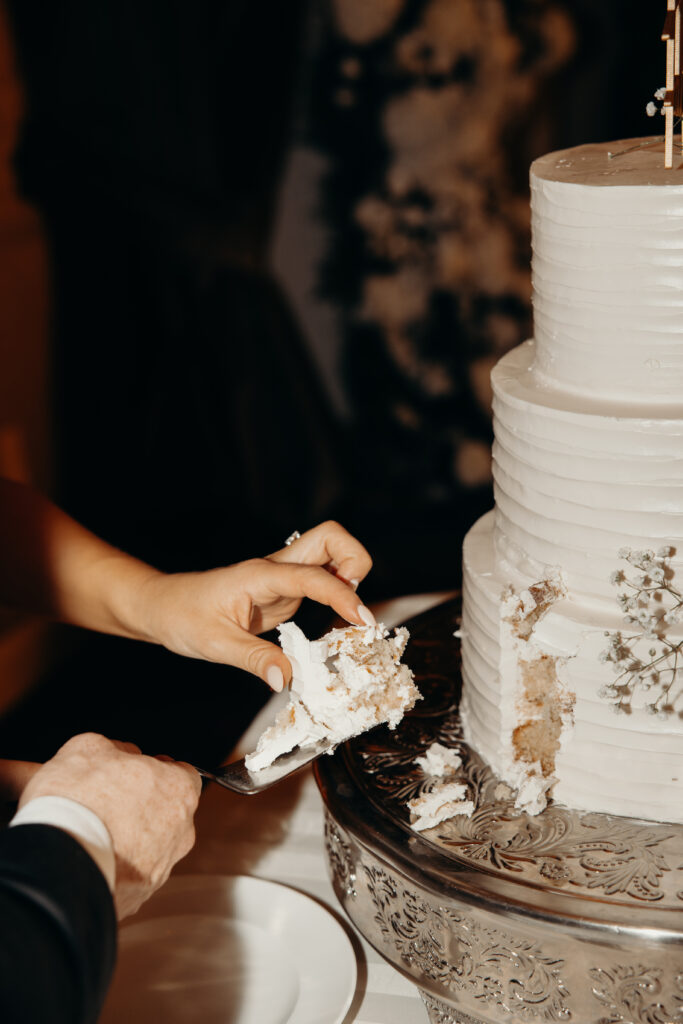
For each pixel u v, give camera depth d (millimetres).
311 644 1146
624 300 1064
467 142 3623
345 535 1337
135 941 1211
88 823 813
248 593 1268
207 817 1458
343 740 1169
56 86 3229
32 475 3398
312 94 3580
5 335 3203
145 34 3328
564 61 3504
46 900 696
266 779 1114
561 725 1155
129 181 3424
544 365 1182
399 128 3619
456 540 3969
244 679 3369
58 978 671
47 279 3332
